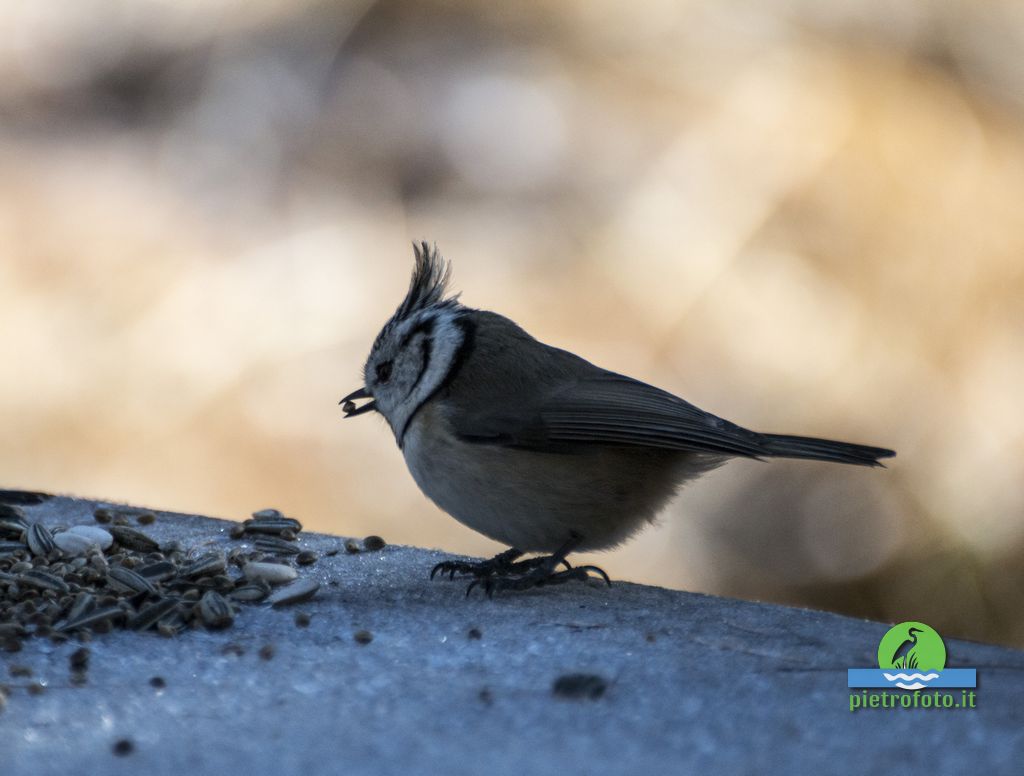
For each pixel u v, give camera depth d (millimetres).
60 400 13297
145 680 5152
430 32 18266
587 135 16250
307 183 16438
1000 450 13102
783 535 13039
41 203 15906
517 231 15484
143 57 18594
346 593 6387
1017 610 12680
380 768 4250
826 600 12844
